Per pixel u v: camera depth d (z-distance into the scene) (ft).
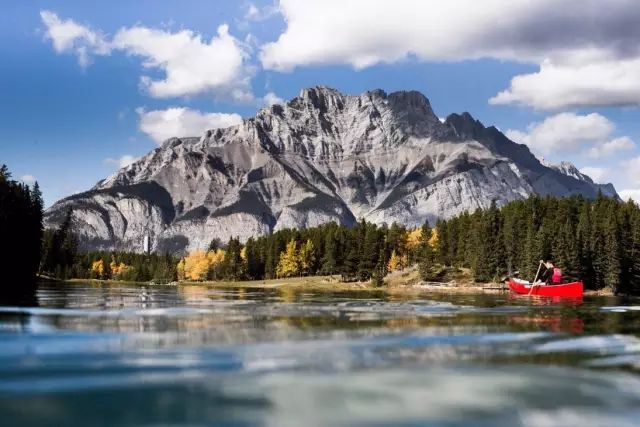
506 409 67.36
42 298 238.07
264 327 127.54
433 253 575.38
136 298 259.39
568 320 152.87
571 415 65.87
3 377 76.13
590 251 472.03
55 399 67.26
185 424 60.49
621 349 102.73
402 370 82.79
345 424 61.82
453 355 94.27
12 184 408.05
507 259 537.24
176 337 109.60
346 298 279.28
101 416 62.18
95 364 84.02
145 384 73.56
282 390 72.08
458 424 62.64
